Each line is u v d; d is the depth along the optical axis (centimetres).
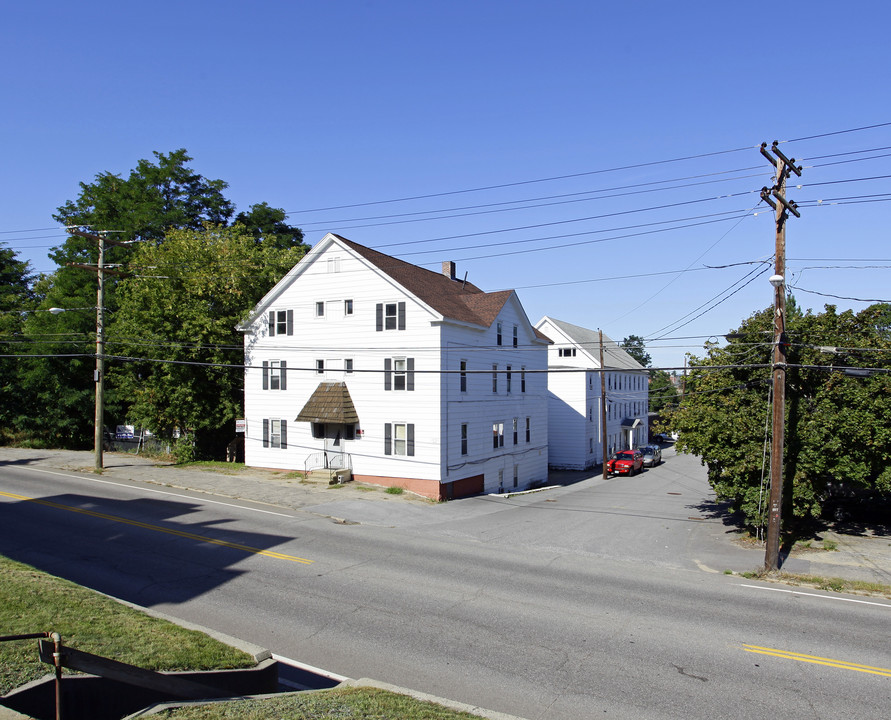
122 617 1030
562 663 1055
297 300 3328
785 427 2003
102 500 2372
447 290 3603
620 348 7050
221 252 3731
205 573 1513
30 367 4191
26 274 6191
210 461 3691
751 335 2130
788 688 976
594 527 2345
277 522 2128
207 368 3581
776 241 1764
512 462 3725
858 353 1994
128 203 4709
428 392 2948
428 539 2009
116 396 4041
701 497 3309
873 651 1135
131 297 3738
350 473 3127
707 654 1106
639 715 884
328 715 741
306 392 3278
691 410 2188
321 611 1284
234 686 865
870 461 1942
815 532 2245
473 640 1148
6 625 921
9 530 1848
